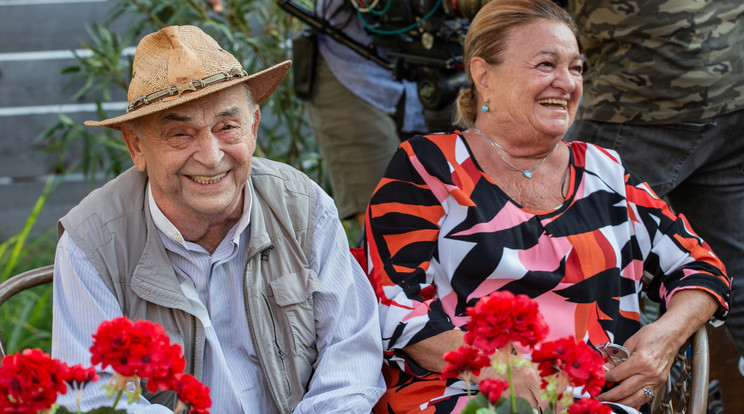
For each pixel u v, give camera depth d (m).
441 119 2.90
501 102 1.95
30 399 1.06
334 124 3.38
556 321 1.87
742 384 2.63
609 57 2.38
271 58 3.88
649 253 2.00
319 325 1.81
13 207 4.57
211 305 1.75
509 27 1.92
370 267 1.94
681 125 2.35
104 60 3.81
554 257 1.90
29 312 3.49
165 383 1.12
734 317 2.43
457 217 1.91
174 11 3.73
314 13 3.14
